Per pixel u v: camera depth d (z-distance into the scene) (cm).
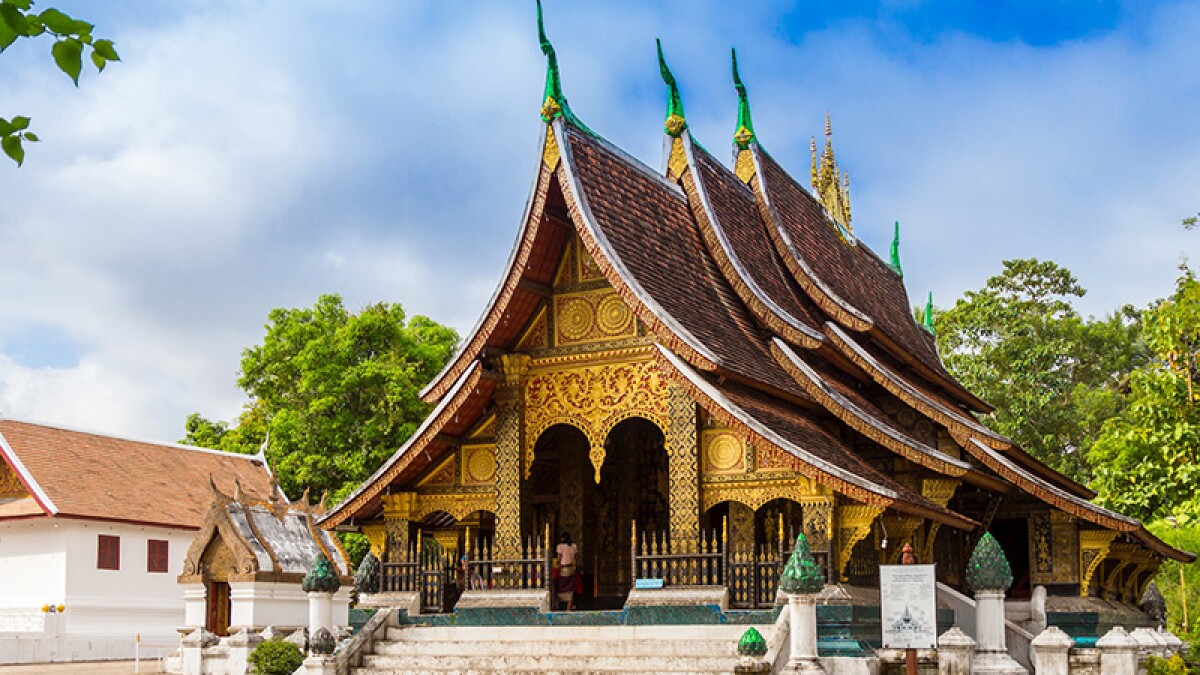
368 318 4047
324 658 1612
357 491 1895
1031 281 4900
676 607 1591
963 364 4550
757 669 1309
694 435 1684
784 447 1560
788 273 2150
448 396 1820
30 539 3306
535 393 1844
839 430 1959
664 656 1502
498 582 1816
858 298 2380
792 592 1368
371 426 3903
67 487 3338
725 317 1850
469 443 1895
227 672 1936
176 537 3569
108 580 3341
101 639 3219
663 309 1644
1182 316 2722
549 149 1739
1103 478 2856
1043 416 4431
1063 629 2075
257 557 2292
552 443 2183
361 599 1925
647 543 2125
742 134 2264
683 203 1992
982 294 4697
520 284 1767
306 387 3988
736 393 1683
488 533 2241
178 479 3772
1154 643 1686
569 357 1808
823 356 1964
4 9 524
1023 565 2461
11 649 2962
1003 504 2230
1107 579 2434
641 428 2184
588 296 1811
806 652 1361
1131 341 5006
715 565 1614
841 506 1602
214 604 2394
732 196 2125
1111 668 1462
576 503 2133
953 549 2333
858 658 1428
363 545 3822
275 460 3991
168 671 2361
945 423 1931
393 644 1709
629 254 1728
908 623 1362
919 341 2875
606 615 1639
